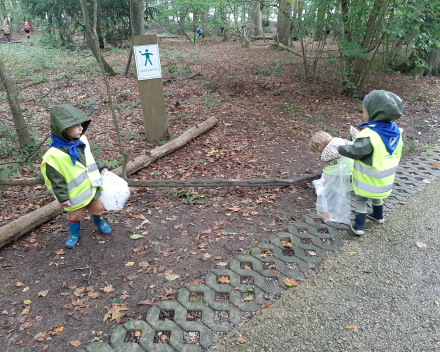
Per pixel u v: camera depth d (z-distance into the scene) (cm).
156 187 456
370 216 363
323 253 314
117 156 543
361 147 300
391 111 294
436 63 1130
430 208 380
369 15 820
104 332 237
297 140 617
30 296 274
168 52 1664
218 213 390
